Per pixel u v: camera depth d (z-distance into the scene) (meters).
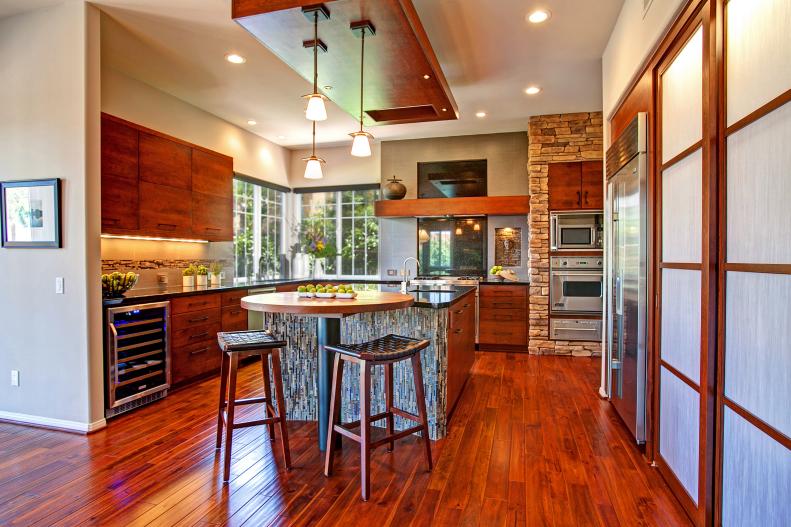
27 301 3.20
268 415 2.95
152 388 3.65
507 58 3.91
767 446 1.42
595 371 4.76
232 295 4.75
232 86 4.48
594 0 3.02
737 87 1.62
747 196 1.55
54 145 3.11
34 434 3.01
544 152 5.57
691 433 2.02
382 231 6.85
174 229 4.37
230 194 5.29
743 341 1.58
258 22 2.60
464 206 6.05
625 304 3.05
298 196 7.36
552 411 3.51
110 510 2.09
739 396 1.60
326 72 3.32
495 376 4.56
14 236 3.21
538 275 5.63
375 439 2.96
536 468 2.54
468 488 2.32
